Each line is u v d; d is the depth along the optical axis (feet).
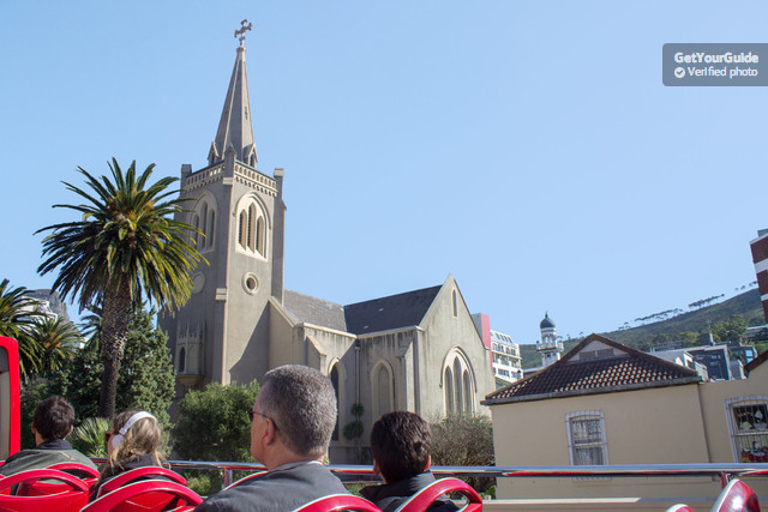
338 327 197.98
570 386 80.53
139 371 133.18
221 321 158.81
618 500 20.77
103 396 98.84
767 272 159.33
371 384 175.52
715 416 71.61
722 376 351.46
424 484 12.38
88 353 136.26
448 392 183.42
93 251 100.07
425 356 175.11
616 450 75.41
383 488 12.61
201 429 120.26
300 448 9.76
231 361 159.02
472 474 17.81
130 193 104.58
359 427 169.07
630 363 81.97
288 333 167.12
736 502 8.52
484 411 194.90
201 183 179.93
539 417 81.41
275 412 9.85
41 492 17.43
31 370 134.00
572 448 78.07
